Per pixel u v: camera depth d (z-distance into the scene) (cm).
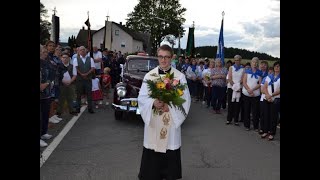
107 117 1153
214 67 1368
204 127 1062
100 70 1531
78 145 793
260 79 1005
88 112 1232
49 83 802
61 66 1023
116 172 616
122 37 8506
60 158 689
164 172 495
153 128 488
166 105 481
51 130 938
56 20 1396
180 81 488
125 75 1084
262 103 919
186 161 693
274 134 898
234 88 1087
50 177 583
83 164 657
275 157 734
